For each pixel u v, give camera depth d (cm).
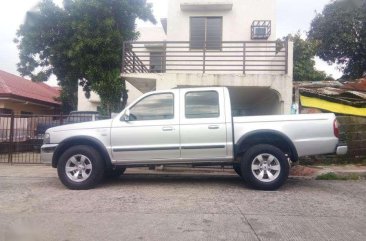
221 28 1602
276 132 771
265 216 573
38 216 572
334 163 1177
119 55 1533
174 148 791
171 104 810
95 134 802
